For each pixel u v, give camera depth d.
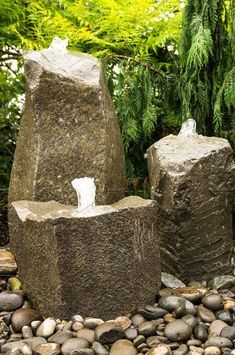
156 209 2.66
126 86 3.67
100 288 2.55
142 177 3.87
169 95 3.74
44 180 2.90
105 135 2.95
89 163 2.94
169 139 2.98
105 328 2.45
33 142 2.90
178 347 2.44
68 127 2.91
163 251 2.93
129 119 3.64
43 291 2.60
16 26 4.13
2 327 2.57
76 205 2.94
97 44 3.84
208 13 3.39
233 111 3.54
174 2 3.74
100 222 2.50
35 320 2.58
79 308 2.54
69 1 4.05
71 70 2.90
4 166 4.30
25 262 2.71
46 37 3.85
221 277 2.90
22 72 4.61
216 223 2.88
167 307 2.61
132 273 2.58
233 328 2.50
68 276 2.50
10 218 2.86
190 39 3.47
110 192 3.00
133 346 2.42
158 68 3.76
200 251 2.88
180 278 2.88
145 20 3.72
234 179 2.88
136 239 2.58
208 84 3.56
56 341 2.45
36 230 2.56
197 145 2.88
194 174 2.76
